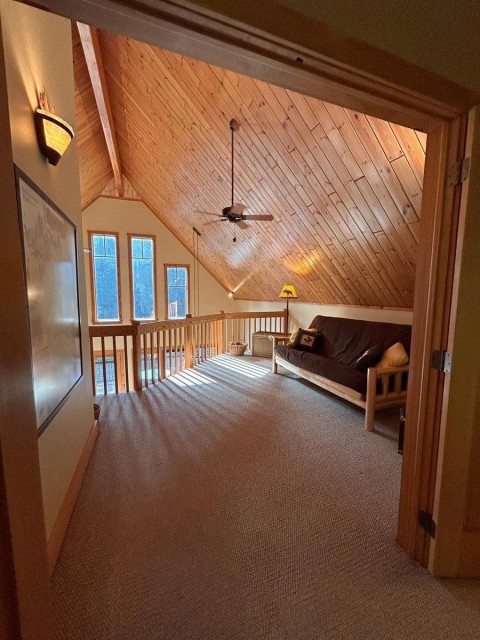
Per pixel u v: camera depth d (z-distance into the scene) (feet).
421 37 3.43
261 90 9.37
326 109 8.54
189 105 11.81
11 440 1.99
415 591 4.36
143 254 26.14
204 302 28.32
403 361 10.22
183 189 18.10
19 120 4.35
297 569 4.70
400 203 9.20
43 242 4.96
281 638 3.76
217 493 6.51
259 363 18.48
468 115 3.83
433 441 4.51
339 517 5.83
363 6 3.10
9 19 4.15
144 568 4.69
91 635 3.76
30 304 4.24
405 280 11.63
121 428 9.56
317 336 15.19
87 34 9.13
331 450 8.33
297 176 11.16
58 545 4.98
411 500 4.86
